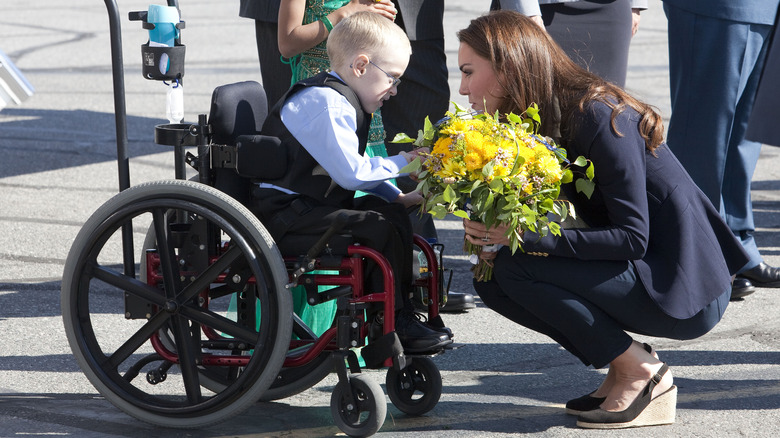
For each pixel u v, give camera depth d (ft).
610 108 17.70
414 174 18.20
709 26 26.45
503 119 18.28
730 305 26.61
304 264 17.33
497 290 19.35
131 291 18.22
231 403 17.66
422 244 19.26
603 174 17.71
